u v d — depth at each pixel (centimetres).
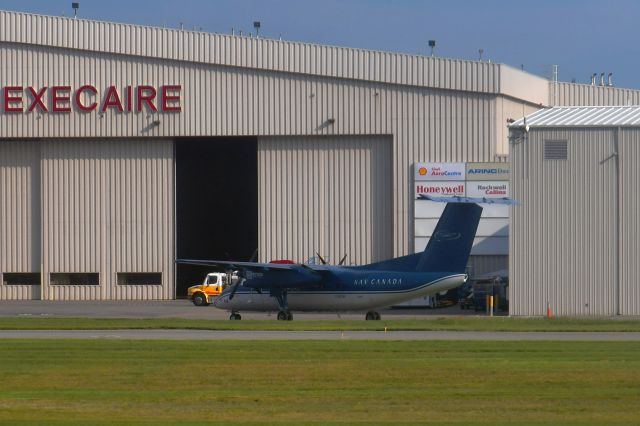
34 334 13225
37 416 7200
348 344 11538
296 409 7475
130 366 9700
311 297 17775
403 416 7169
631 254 18900
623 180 18988
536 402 7725
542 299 19188
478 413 7281
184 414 7281
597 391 8194
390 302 17388
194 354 10594
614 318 17612
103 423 6925
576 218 19150
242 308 18288
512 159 19412
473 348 11069
